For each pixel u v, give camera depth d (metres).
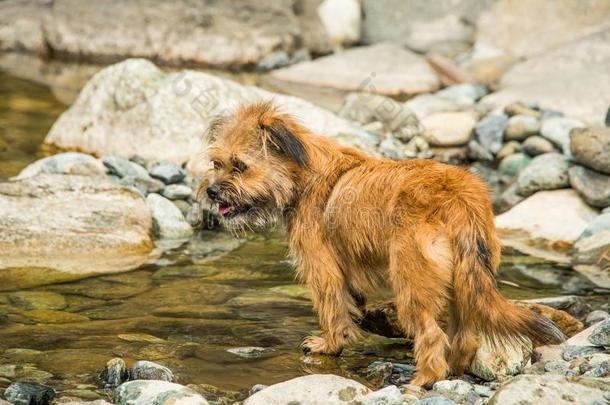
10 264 10.64
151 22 21.81
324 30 22.48
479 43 21.41
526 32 21.34
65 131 15.05
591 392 6.77
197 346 8.54
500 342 7.39
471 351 7.85
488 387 7.47
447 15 22.42
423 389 7.36
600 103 16.55
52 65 21.48
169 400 7.04
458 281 7.31
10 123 16.44
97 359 8.16
